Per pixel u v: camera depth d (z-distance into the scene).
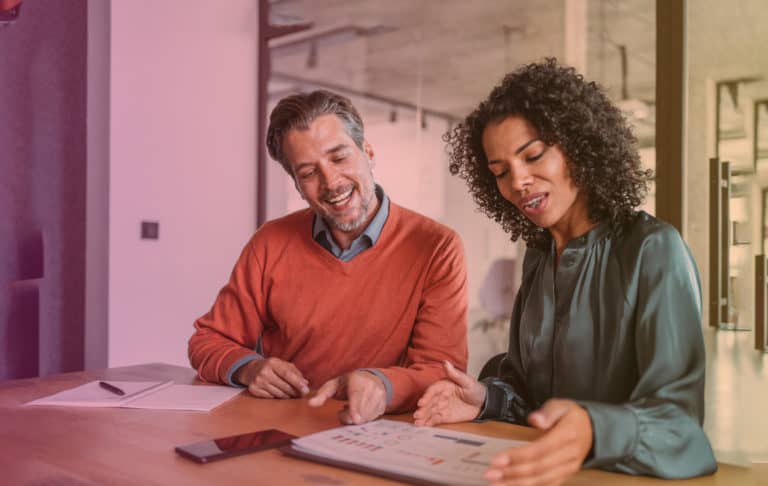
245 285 1.52
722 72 2.08
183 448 0.86
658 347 0.83
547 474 0.62
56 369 2.94
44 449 0.89
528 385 1.06
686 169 2.11
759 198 2.05
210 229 3.49
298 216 1.57
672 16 2.11
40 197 2.89
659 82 2.14
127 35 3.15
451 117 4.17
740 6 2.05
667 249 0.88
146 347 3.21
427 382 1.16
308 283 1.47
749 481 0.76
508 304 4.02
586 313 0.95
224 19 3.54
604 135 0.92
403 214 1.51
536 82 0.92
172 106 3.33
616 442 0.69
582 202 0.99
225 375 1.30
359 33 3.87
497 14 3.38
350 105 1.39
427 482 0.72
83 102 3.03
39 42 2.88
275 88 3.72
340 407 1.13
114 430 0.98
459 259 1.42
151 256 3.24
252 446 0.87
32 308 2.87
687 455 0.76
